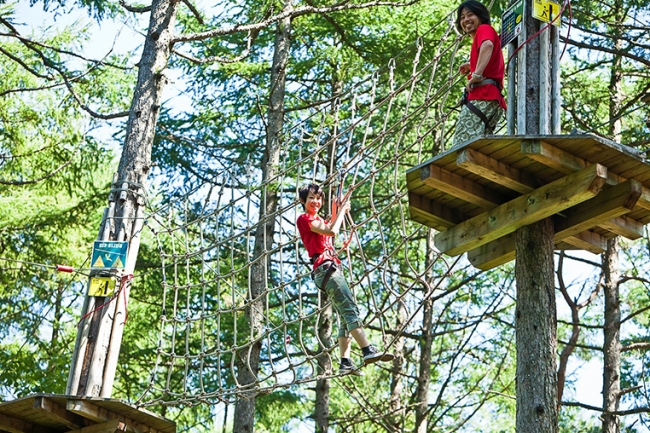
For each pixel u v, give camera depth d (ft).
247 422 36.29
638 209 21.35
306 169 41.27
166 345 45.91
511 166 19.77
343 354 22.27
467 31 21.90
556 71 20.72
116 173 29.96
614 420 37.14
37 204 44.16
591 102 39.75
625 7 39.88
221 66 42.52
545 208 19.70
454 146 20.10
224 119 44.21
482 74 20.74
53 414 25.22
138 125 31.01
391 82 25.59
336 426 50.26
